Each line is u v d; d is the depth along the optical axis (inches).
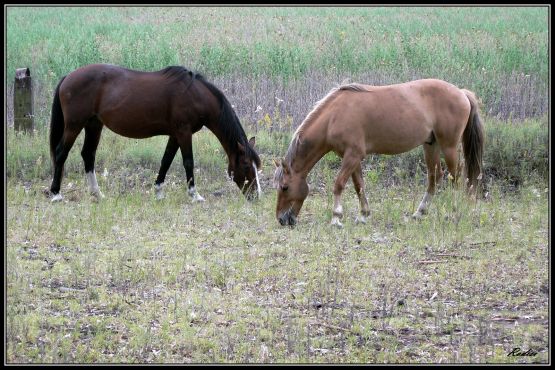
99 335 323.3
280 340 322.7
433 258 439.2
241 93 808.3
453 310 354.6
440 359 299.3
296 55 909.2
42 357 298.2
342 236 480.1
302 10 1325.0
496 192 571.8
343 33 997.2
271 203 568.7
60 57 919.7
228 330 331.0
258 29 1116.5
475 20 1179.3
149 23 1188.5
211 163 650.2
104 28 1155.3
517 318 344.8
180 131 568.4
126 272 408.5
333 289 385.4
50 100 781.3
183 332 328.8
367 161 650.2
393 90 512.1
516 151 638.5
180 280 399.2
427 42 992.9
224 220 520.1
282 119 748.0
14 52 951.6
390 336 324.8
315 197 591.8
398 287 388.5
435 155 532.1
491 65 871.1
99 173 638.5
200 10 1334.9
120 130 571.5
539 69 861.8
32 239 469.7
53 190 568.7
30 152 655.8
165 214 528.4
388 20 1201.4
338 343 318.7
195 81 570.9
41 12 1294.3
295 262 428.1
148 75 572.1
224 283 392.2
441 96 520.1
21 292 374.3
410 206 555.5
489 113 740.7
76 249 453.7
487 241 470.9
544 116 718.5
